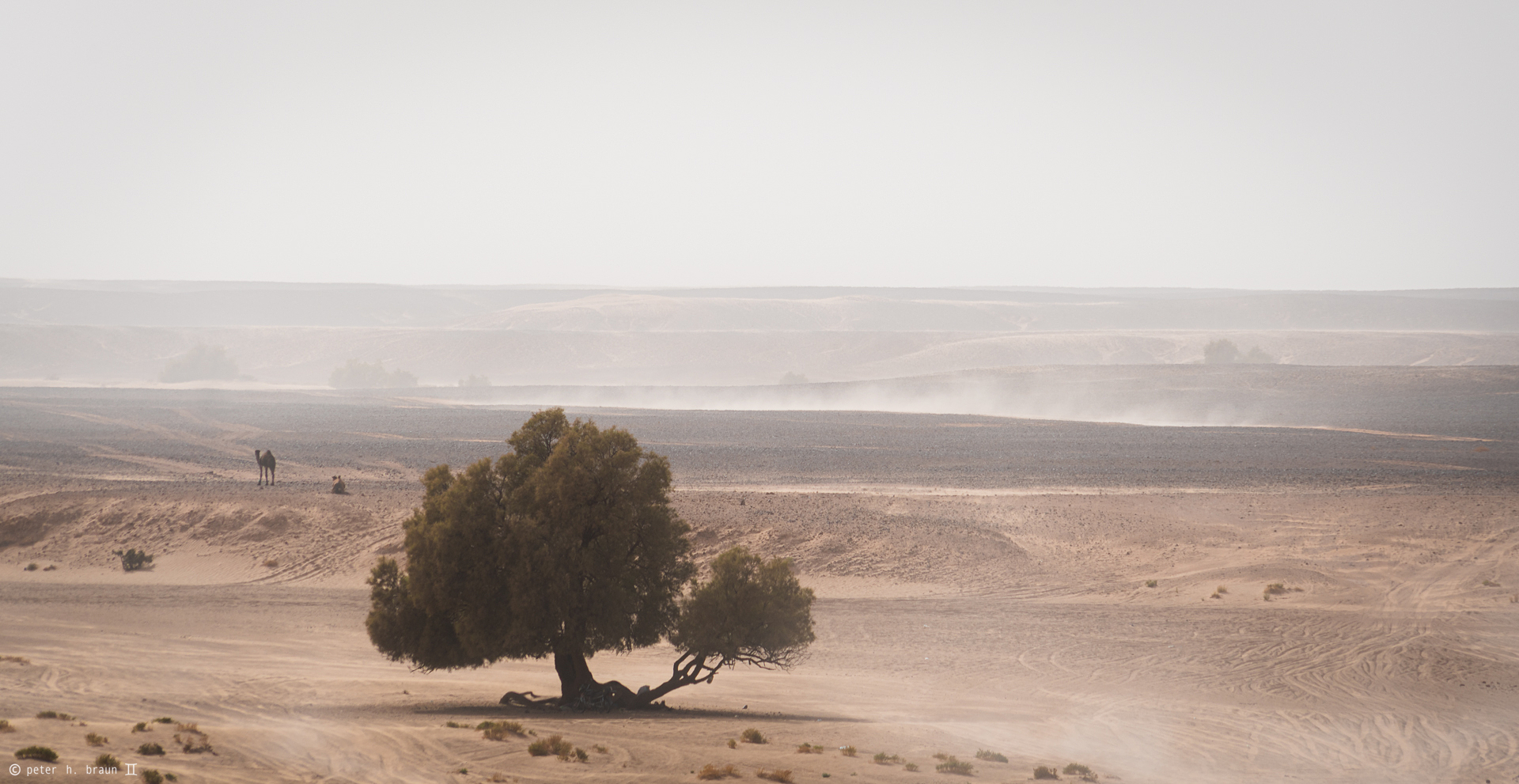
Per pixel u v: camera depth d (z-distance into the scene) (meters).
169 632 27.61
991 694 22.17
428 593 19.03
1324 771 15.59
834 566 36.53
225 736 13.80
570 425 20.66
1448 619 29.12
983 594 33.81
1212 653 25.86
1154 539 40.19
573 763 13.44
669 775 12.98
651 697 20.11
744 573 20.59
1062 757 15.88
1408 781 15.09
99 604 31.33
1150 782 14.48
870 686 23.09
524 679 23.97
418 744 14.09
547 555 18.91
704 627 20.12
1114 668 24.58
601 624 19.41
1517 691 21.95
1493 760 16.39
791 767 13.90
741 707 20.27
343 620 30.08
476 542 19.11
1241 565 36.44
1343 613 30.09
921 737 17.08
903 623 29.88
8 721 13.84
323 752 13.22
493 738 14.70
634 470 19.98
